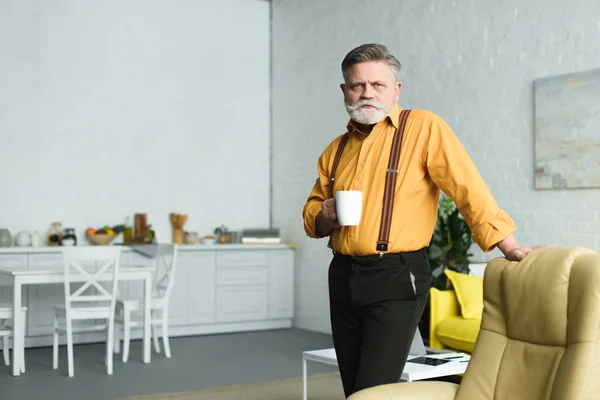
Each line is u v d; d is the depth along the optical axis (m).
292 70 7.29
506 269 2.24
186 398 4.23
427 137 2.26
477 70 5.33
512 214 5.04
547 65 4.83
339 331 2.40
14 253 5.78
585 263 2.05
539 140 4.84
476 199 2.17
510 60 5.09
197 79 7.16
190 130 7.10
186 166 7.07
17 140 6.27
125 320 5.32
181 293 6.52
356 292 2.29
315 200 2.57
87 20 6.61
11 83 6.25
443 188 2.25
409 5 5.94
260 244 6.95
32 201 6.31
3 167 6.20
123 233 6.60
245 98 7.45
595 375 1.92
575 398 1.90
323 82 6.86
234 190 7.35
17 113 6.27
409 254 2.28
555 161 4.73
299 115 7.18
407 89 5.95
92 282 4.93
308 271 6.99
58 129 6.45
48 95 6.41
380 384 2.22
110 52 6.71
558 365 2.01
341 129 6.62
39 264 5.88
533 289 2.13
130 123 6.79
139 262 6.31
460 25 5.48
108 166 6.66
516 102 5.03
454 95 5.51
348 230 2.30
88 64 6.60
